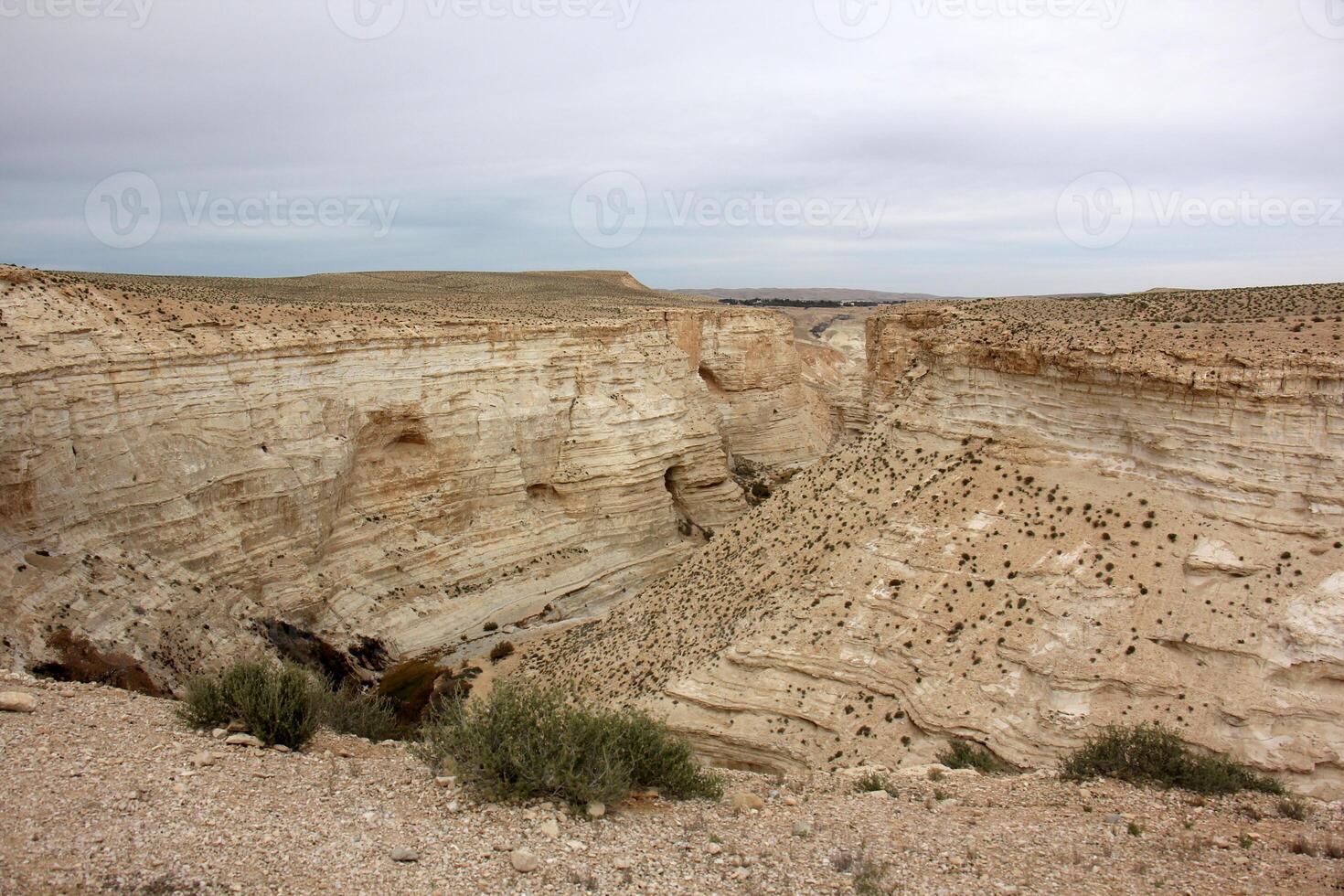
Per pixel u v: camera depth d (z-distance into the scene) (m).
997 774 19.98
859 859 12.90
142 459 35.03
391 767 15.48
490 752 14.38
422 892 10.91
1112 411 29.22
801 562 33.16
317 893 10.62
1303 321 29.31
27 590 29.14
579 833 13.17
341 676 39.00
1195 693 23.66
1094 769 18.69
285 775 14.31
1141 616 25.34
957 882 12.23
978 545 28.98
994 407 32.38
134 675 29.16
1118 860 13.19
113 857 10.77
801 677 28.22
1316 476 25.12
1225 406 26.45
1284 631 23.58
